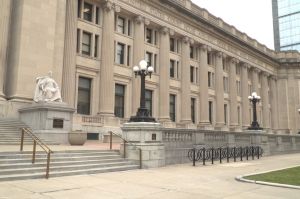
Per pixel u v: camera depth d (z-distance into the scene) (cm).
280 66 6562
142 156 1770
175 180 1352
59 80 2772
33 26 2581
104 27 3275
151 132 1833
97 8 3353
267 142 3284
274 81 6488
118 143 2584
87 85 3180
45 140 2100
